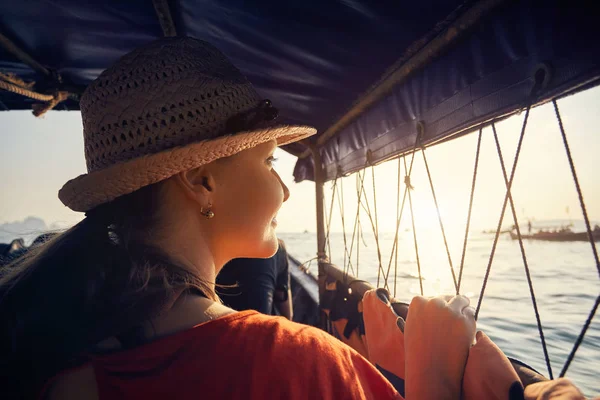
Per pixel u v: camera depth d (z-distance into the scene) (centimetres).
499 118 98
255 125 61
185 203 59
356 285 184
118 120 56
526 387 63
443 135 122
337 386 44
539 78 82
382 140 175
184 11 167
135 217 55
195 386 41
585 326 65
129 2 163
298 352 44
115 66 58
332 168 265
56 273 47
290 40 158
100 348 43
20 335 42
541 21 81
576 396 50
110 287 47
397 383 108
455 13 107
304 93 209
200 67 59
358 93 193
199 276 58
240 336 45
